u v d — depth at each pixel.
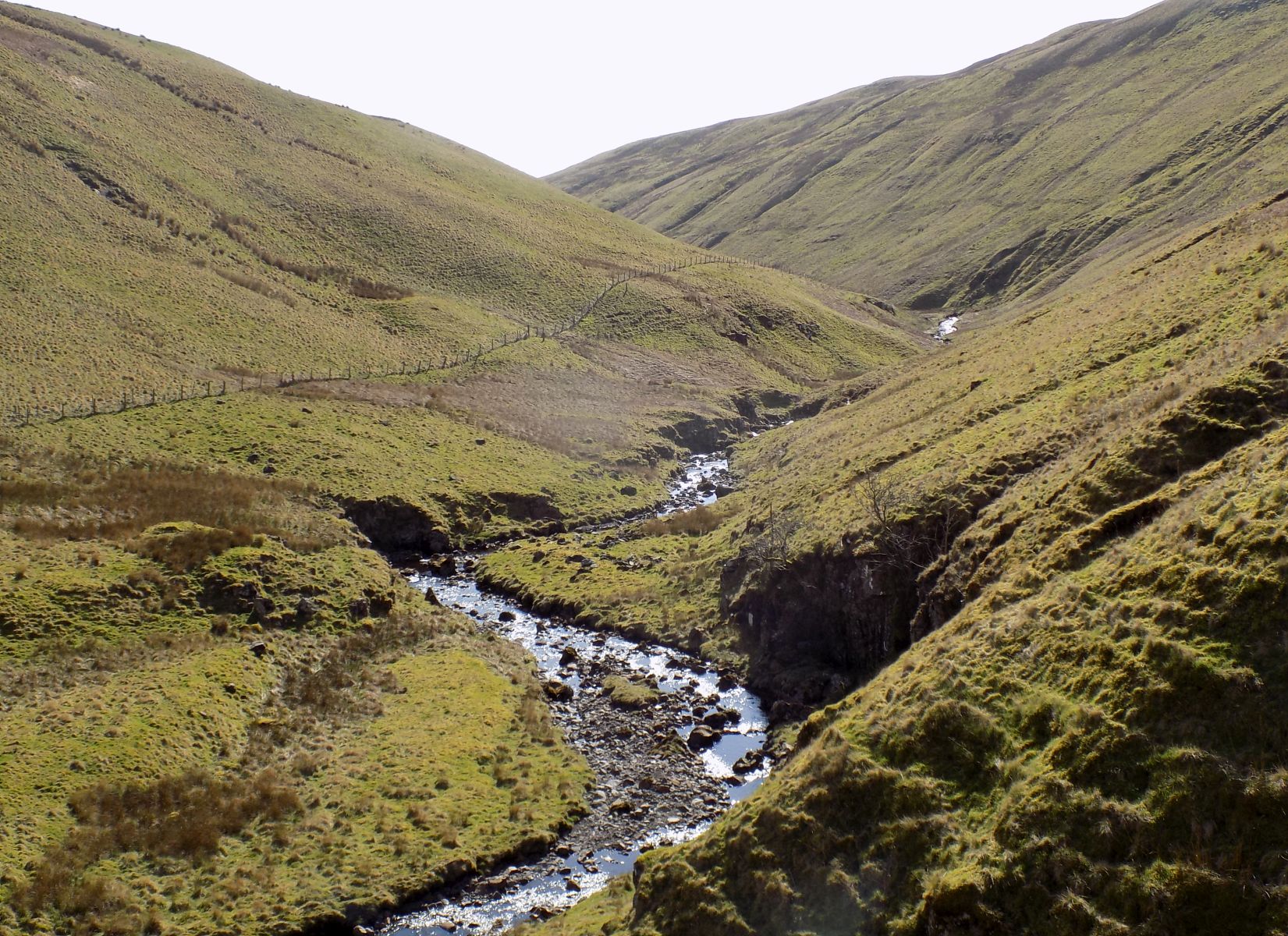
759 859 26.34
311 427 83.88
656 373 121.25
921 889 23.83
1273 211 72.56
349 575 55.72
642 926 26.61
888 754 27.38
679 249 178.12
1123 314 66.31
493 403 99.94
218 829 34.16
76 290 97.12
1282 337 42.19
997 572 38.06
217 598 49.56
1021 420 54.53
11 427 71.75
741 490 81.62
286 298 113.94
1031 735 25.89
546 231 164.38
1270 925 19.52
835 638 48.22
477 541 73.19
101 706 39.44
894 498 50.41
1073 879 21.97
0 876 30.12
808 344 144.12
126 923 29.55
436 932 30.38
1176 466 37.94
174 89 160.12
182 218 122.38
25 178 113.50
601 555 67.50
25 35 152.25
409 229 147.00
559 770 39.84
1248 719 22.70
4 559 49.31
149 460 71.81
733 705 46.41
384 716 43.34
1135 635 26.25
